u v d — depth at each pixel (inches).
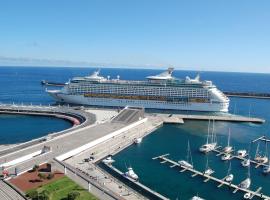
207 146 6003.9
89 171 4576.8
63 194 3538.4
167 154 5684.1
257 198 4047.7
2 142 6215.6
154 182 4466.0
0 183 3772.1
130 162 5260.8
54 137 5935.0
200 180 4569.4
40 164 4429.1
